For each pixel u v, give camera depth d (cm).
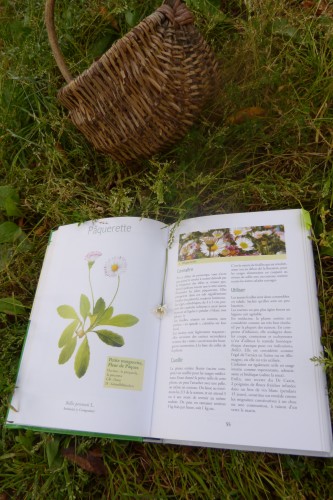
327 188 45
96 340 43
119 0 60
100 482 44
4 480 45
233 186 50
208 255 44
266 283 42
